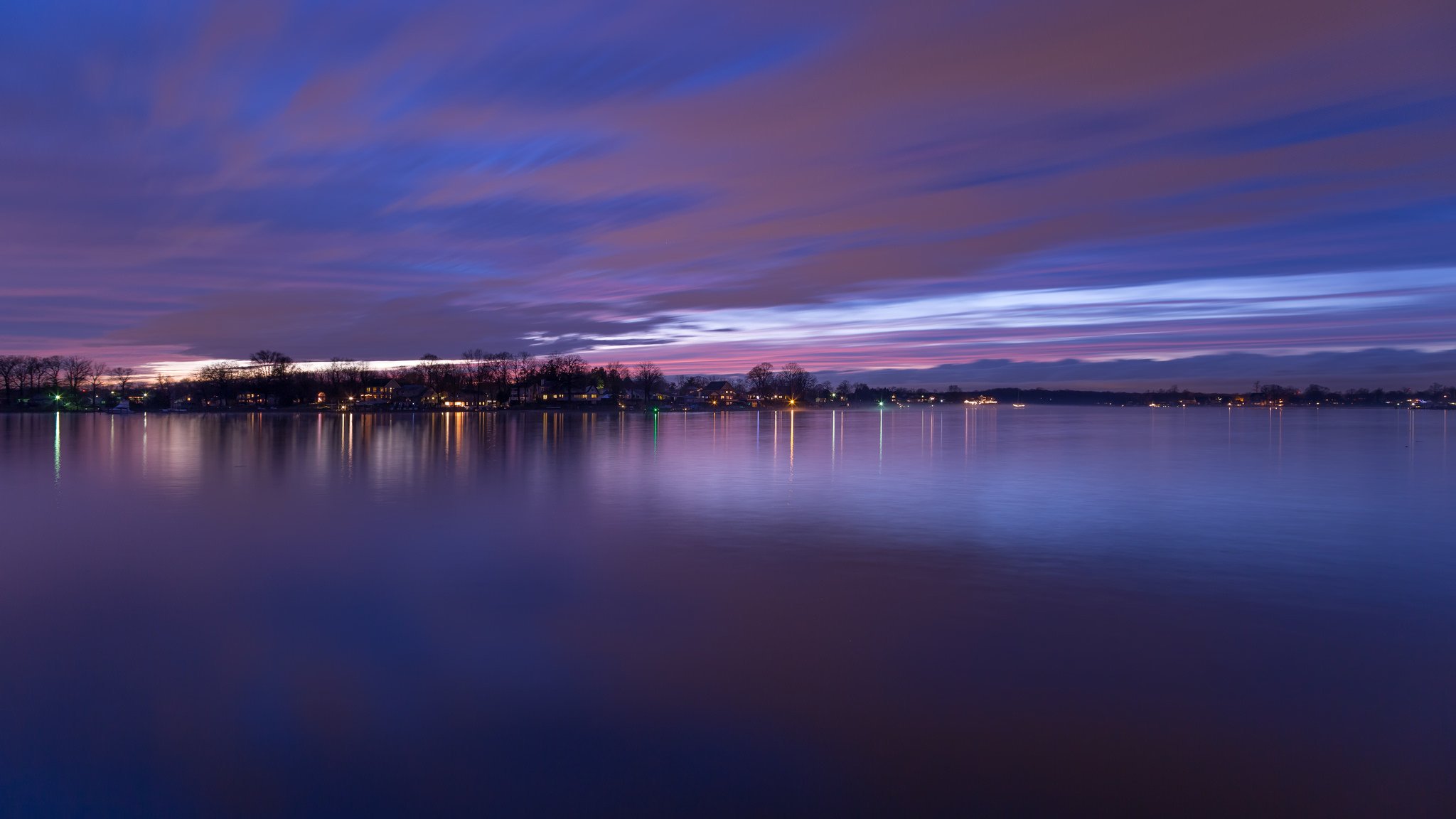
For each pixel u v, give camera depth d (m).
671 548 14.49
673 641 9.34
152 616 10.27
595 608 10.65
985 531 16.27
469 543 14.91
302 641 9.34
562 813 5.93
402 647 9.14
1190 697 7.82
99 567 12.90
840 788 6.23
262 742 6.92
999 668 8.53
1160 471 29.05
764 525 16.94
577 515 18.23
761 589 11.61
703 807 5.99
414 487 23.64
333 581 12.02
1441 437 56.75
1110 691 7.97
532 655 8.88
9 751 6.77
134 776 6.38
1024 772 6.47
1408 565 13.17
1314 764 6.59
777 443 47.72
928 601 10.98
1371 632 9.70
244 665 8.59
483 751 6.79
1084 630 9.78
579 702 7.68
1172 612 10.48
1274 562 13.45
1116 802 6.05
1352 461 33.75
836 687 8.04
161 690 7.95
